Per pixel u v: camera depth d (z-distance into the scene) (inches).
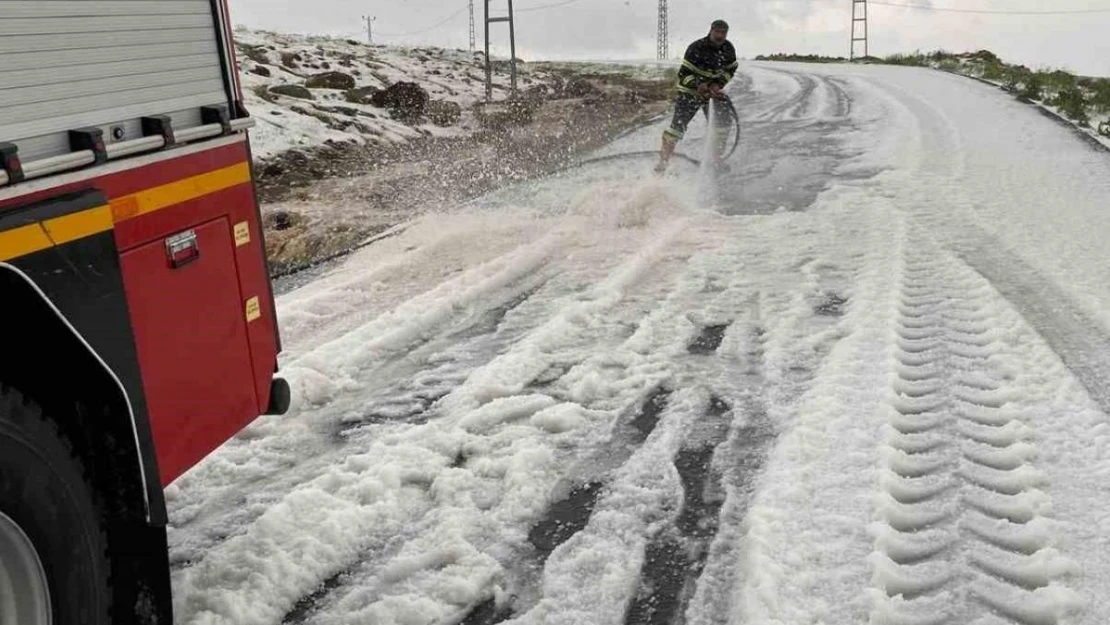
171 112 92.8
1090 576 103.6
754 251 257.6
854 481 126.3
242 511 126.4
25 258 70.7
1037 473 125.7
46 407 82.1
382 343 192.2
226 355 103.4
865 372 163.6
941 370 164.6
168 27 92.0
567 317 203.9
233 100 104.3
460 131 656.4
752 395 159.9
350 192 407.8
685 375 170.6
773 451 137.7
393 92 694.5
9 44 71.3
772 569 106.3
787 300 211.6
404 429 151.9
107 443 83.1
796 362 173.5
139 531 87.7
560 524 121.3
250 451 144.9
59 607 75.0
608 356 180.7
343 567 112.7
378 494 128.6
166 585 90.1
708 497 126.3
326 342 197.2
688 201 332.2
